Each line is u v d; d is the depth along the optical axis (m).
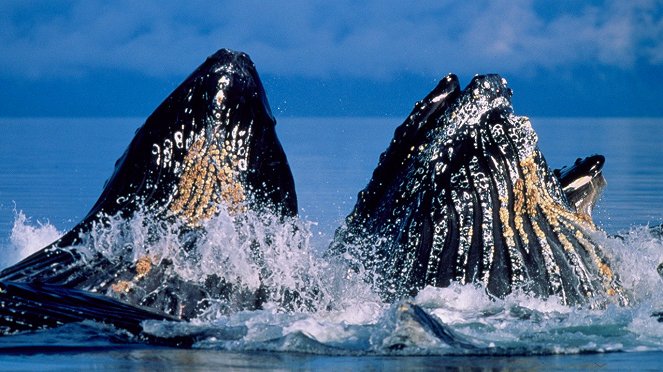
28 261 46.44
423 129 48.31
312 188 102.62
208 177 46.62
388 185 48.97
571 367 37.62
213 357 38.75
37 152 173.25
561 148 162.25
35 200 96.50
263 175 47.41
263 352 39.69
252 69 48.03
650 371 37.06
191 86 47.12
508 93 47.94
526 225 46.69
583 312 44.91
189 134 46.81
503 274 46.06
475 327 43.00
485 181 46.53
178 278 45.56
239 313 44.53
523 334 42.31
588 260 47.12
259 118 47.44
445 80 48.69
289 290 46.59
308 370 36.75
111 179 47.81
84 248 46.44
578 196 51.28
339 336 41.91
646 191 104.38
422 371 36.66
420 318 40.56
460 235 46.38
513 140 46.84
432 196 46.94
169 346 40.59
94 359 38.41
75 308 43.12
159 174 46.81
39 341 40.50
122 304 44.31
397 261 47.12
